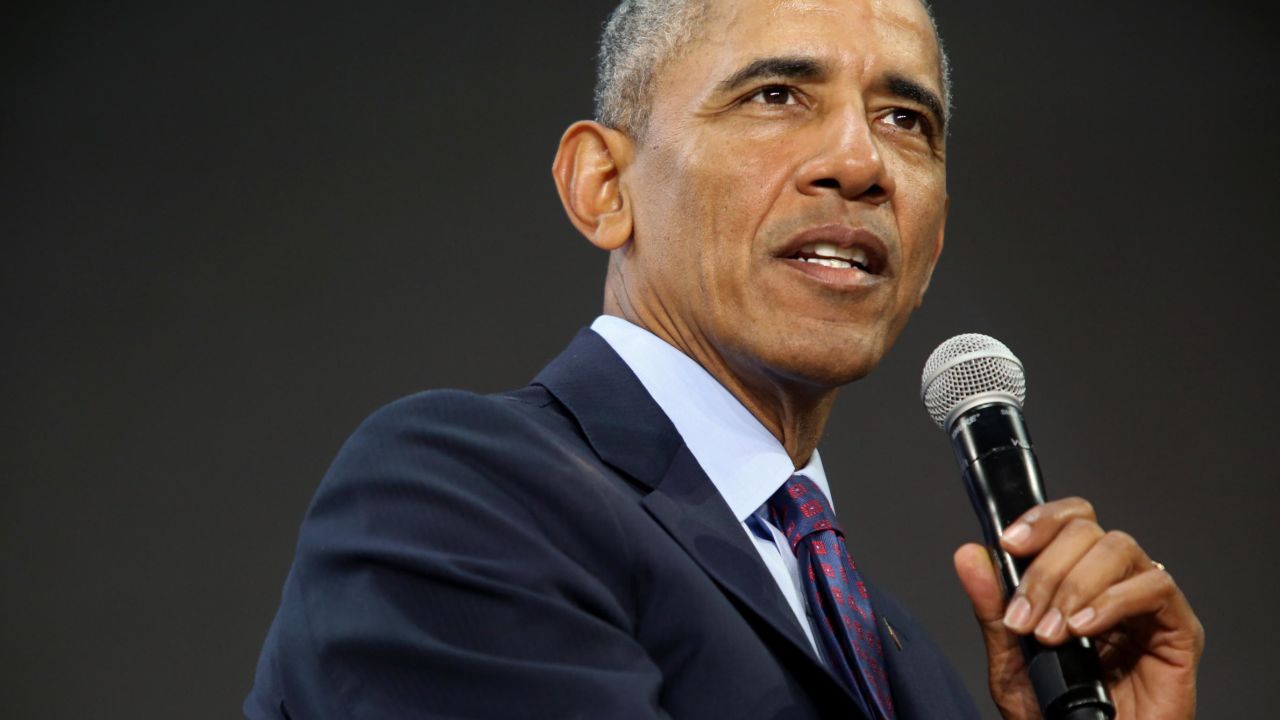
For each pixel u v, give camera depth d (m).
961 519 15.13
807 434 5.86
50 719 13.23
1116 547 4.47
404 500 4.75
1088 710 4.34
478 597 4.50
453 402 5.03
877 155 5.44
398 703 4.41
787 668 4.84
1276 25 17.12
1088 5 17.02
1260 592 15.84
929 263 6.01
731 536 5.12
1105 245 16.52
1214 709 15.55
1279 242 16.69
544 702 4.31
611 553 4.77
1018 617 4.38
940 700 5.89
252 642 13.65
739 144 5.54
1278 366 16.39
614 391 5.52
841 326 5.43
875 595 6.42
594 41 15.55
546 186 15.19
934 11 16.91
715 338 5.59
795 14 5.63
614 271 6.16
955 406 5.12
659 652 4.72
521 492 4.79
